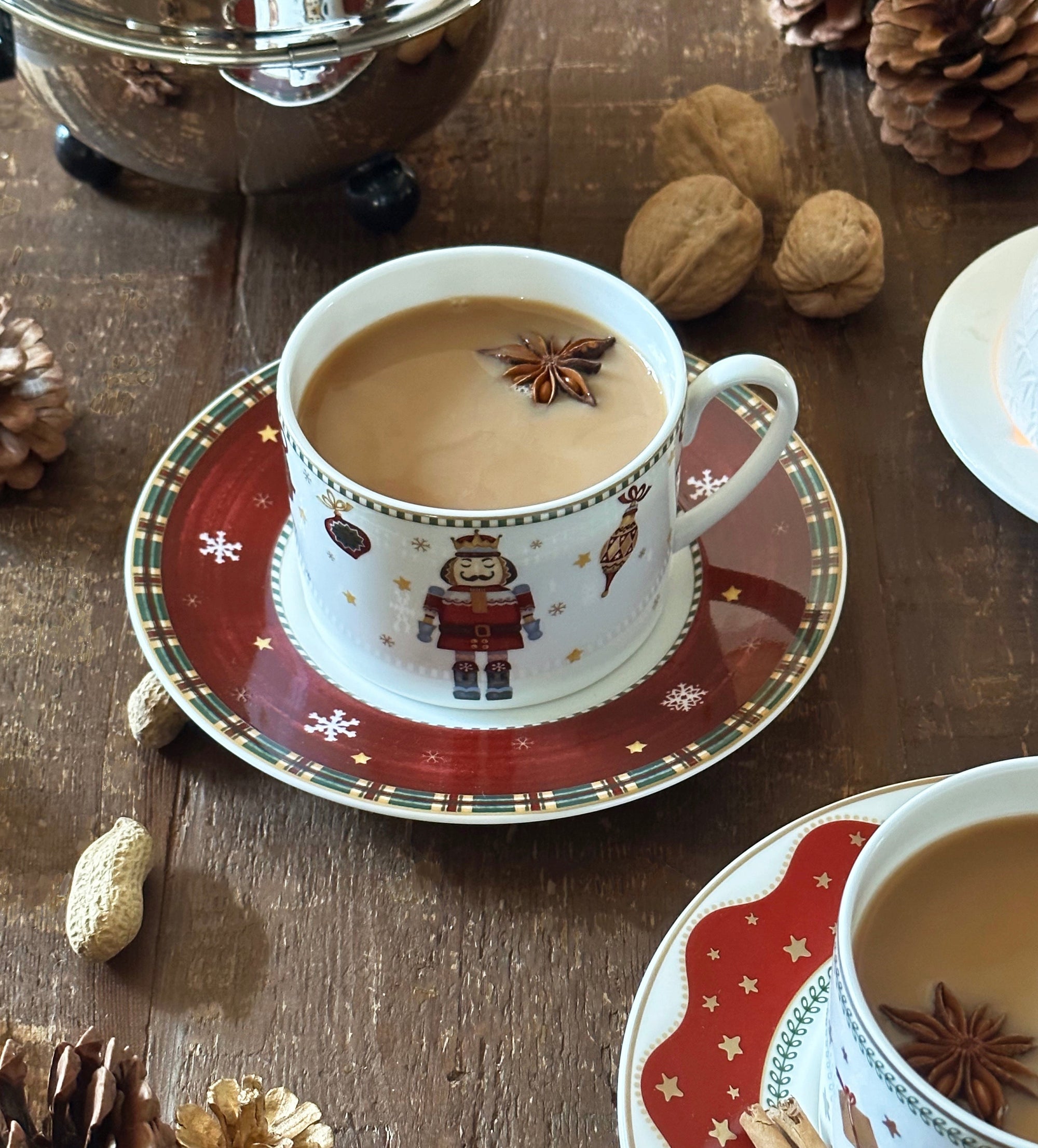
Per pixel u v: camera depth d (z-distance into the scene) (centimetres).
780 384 52
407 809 50
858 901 43
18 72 59
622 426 52
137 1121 44
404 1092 48
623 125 68
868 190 66
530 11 72
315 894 51
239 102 57
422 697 52
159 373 61
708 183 60
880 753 53
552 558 50
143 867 51
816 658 52
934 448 59
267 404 58
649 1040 46
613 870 51
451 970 50
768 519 56
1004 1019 42
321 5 55
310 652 54
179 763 53
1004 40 63
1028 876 43
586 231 65
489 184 66
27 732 54
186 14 55
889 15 64
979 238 64
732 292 61
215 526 56
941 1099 40
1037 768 43
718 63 70
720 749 51
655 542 52
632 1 72
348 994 50
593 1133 48
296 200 66
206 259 64
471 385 53
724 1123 45
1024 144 65
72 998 49
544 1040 49
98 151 63
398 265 53
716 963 47
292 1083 48
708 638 54
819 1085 46
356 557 50
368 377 53
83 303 63
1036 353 55
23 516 58
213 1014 49
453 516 48
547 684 52
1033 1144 40
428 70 58
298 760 51
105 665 55
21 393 58
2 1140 44
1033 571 57
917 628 56
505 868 51
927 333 58
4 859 51
